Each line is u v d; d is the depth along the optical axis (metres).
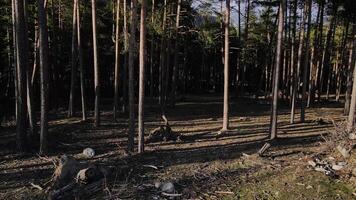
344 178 12.08
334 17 33.66
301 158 14.45
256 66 52.88
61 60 33.97
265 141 18.39
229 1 20.23
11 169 14.11
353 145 13.43
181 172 13.64
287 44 38.06
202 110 30.09
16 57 16.12
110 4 26.78
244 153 15.89
